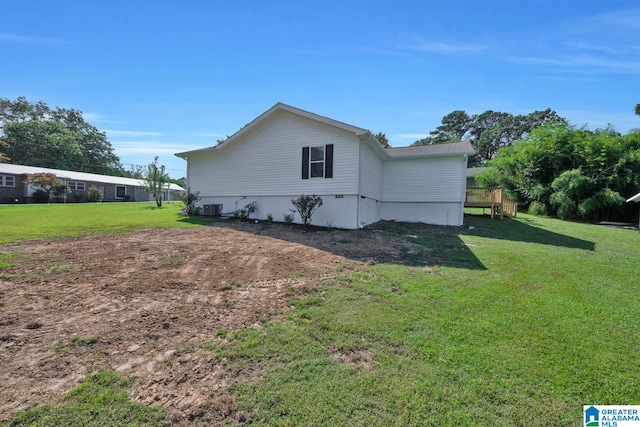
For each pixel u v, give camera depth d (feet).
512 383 7.08
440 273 16.21
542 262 19.42
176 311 10.62
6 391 6.32
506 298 12.74
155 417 5.76
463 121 146.20
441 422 5.86
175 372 7.18
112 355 7.80
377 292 13.02
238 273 15.39
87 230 26.89
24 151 116.47
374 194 39.34
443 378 7.20
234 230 29.58
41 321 9.48
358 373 7.32
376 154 39.78
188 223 33.63
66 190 81.97
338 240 25.22
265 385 6.81
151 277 14.17
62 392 6.36
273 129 37.01
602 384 7.16
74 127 146.92
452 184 39.88
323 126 33.88
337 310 11.07
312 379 7.05
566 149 53.42
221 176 41.01
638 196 40.19
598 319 10.85
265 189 37.78
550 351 8.57
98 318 9.82
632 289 14.46
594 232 34.19
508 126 127.85
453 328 9.83
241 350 8.20
